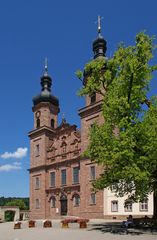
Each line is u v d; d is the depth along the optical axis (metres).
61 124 74.75
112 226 40.09
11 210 84.50
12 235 35.88
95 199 61.19
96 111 63.25
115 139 33.19
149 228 35.75
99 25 70.38
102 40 69.44
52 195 73.31
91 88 39.59
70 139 71.94
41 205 74.69
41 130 78.00
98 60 39.53
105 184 35.50
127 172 30.97
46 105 80.12
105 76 38.34
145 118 33.81
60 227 43.19
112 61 37.28
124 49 36.41
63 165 72.12
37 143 79.12
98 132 35.09
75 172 69.00
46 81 82.38
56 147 74.94
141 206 53.88
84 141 64.88
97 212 60.12
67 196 69.62
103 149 33.31
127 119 34.09
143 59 35.56
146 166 32.44
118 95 35.53
